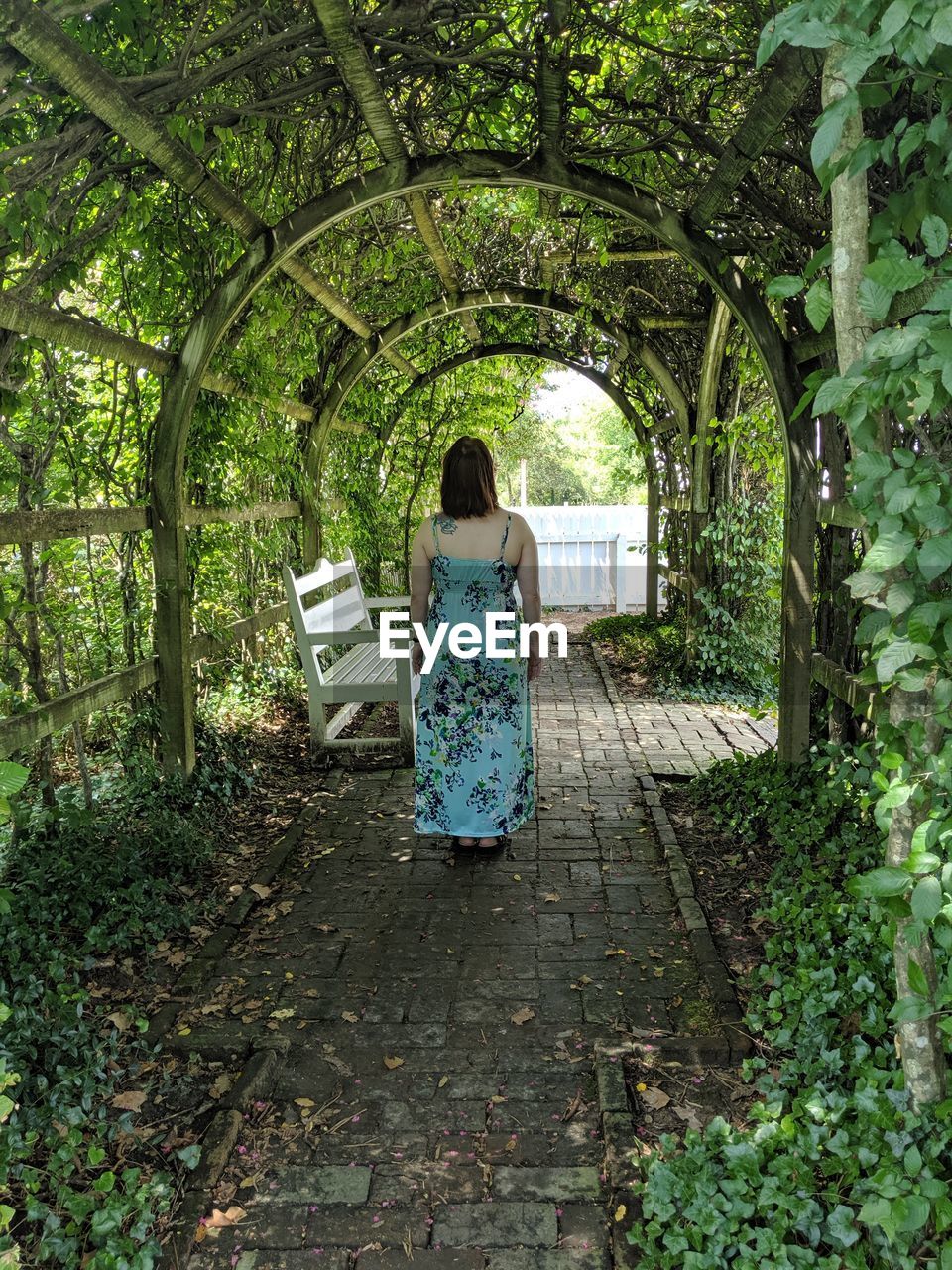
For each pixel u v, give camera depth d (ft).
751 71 12.03
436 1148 7.57
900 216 5.62
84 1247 6.49
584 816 15.10
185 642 14.40
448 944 10.96
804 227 12.66
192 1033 9.06
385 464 33.60
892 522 5.19
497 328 28.94
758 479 23.91
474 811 12.99
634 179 14.51
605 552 42.78
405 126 13.98
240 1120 7.80
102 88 8.53
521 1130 7.77
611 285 22.34
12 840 10.89
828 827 12.39
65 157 9.33
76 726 12.09
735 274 13.80
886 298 5.14
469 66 12.17
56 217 9.71
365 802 15.90
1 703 11.01
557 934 11.16
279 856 13.30
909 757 6.09
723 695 23.43
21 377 10.27
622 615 36.06
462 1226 6.76
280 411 19.34
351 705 20.99
